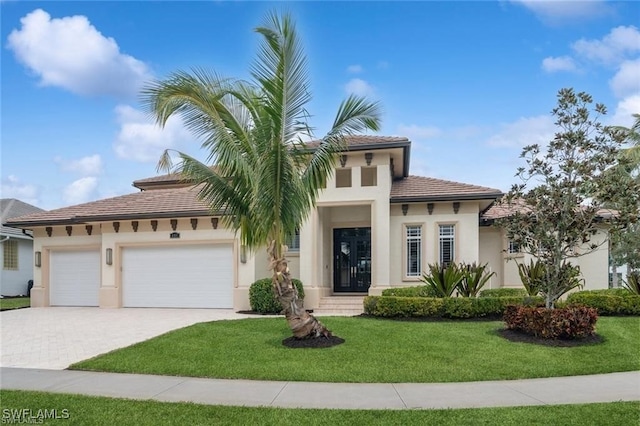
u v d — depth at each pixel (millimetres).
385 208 17312
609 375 7871
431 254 17812
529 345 9906
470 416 5617
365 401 6438
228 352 9602
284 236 10453
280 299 10336
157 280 19078
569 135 10586
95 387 7352
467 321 12922
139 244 19203
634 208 10406
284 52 9094
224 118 9742
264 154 9602
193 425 5445
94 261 20625
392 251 18141
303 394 6836
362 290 19844
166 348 10023
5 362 9328
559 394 6707
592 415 5574
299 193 9891
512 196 11367
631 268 18844
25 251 28859
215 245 18625
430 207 17953
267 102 9500
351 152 17484
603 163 10523
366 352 9430
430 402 6355
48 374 8289
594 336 10484
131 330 13047
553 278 11039
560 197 10656
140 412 5945
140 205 19750
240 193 10305
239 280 17953
